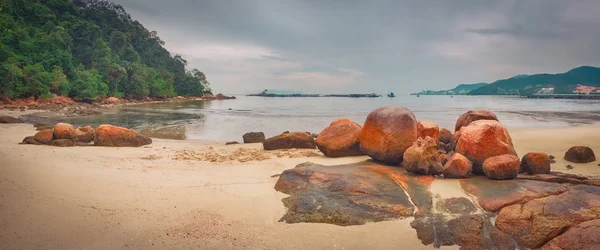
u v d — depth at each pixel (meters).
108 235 5.70
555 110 53.69
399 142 9.52
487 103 95.44
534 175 8.18
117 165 11.19
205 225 6.18
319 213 6.59
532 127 27.11
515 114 43.81
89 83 77.06
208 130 27.47
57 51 79.44
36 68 66.69
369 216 6.43
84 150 14.44
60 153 13.17
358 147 12.53
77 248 5.25
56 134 16.50
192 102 109.94
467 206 6.52
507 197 6.50
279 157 13.20
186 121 35.91
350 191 7.18
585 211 5.54
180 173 10.16
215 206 7.07
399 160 9.65
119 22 133.75
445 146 11.98
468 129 8.86
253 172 10.37
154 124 32.53
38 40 79.00
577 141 18.34
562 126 27.88
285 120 36.94
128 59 118.50
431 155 8.27
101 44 102.00
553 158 13.47
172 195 7.72
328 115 45.00
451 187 7.39
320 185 7.62
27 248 5.19
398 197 6.94
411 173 8.34
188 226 6.11
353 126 12.67
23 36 77.50
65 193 7.58
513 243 5.50
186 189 8.21
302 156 13.25
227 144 18.47
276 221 6.43
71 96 75.38
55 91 71.12
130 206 6.96
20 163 10.36
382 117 10.02
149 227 6.03
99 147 15.63
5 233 5.61
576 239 4.99
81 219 6.25
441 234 5.80
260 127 29.78
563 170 11.35
